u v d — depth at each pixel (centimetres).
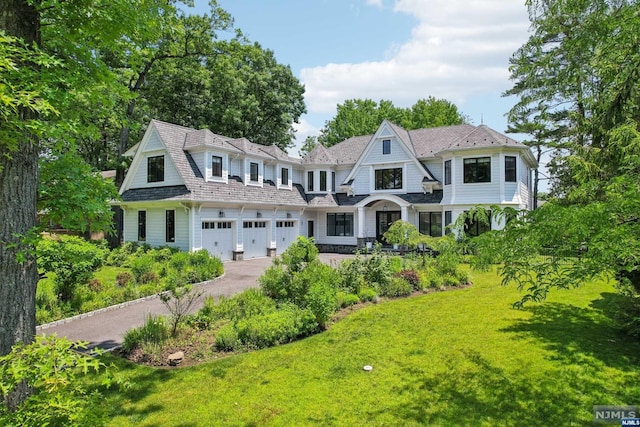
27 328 408
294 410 501
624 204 336
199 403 521
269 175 2586
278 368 634
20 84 331
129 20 440
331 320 909
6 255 391
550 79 622
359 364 647
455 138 2592
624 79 503
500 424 461
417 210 2528
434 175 2511
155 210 2098
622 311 880
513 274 414
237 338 744
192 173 2012
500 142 2070
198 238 1950
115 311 1023
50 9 420
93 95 439
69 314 953
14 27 389
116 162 2423
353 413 492
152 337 737
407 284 1223
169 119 3127
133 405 517
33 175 418
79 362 327
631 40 459
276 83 3800
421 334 799
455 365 636
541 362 638
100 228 552
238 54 2992
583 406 498
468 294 1184
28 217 410
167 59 2609
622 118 598
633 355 661
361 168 2745
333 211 2873
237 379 595
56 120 436
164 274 1430
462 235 502
